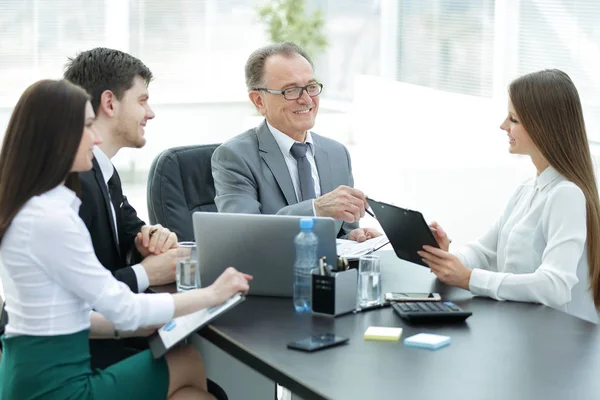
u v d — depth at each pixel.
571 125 3.00
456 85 7.88
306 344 2.36
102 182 3.12
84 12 9.32
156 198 3.86
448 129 6.97
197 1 9.80
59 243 2.42
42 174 2.45
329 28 9.81
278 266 2.85
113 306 2.48
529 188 3.24
